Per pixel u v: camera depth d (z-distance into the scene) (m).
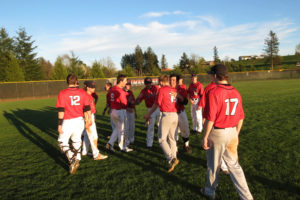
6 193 2.96
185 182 3.09
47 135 6.39
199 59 63.91
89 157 4.37
